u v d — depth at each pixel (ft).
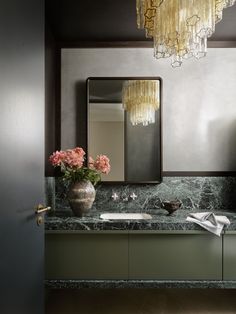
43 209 4.99
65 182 8.39
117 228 6.61
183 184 8.41
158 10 5.32
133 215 7.86
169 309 7.34
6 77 3.85
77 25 7.79
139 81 8.42
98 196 8.37
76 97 8.57
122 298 7.88
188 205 8.38
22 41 4.39
